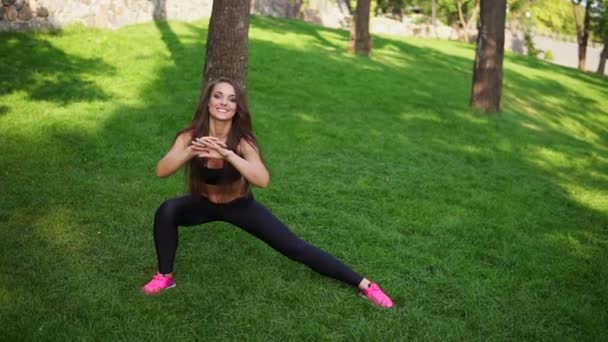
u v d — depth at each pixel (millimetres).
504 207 5531
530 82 16266
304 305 3367
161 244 3324
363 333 3117
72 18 12047
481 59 10336
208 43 6949
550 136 9898
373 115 8945
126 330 2973
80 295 3266
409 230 4746
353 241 4348
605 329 3393
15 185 4777
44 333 2867
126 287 3416
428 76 13883
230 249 4039
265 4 25453
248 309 3268
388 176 6137
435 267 4039
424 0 40281
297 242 3439
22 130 6039
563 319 3465
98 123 6633
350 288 3574
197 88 8922
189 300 3318
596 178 7344
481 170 6922
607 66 49125
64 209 4449
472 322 3348
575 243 4824
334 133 7453
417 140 7867
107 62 9875
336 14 34250
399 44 19891
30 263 3582
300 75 11148
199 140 3014
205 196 3281
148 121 7000
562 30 45844
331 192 5422
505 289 3793
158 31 13766
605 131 12484
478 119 9703
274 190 5332
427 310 3443
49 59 9312
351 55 14820
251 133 3266
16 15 10625
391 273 3887
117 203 4676
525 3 39406
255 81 10086
